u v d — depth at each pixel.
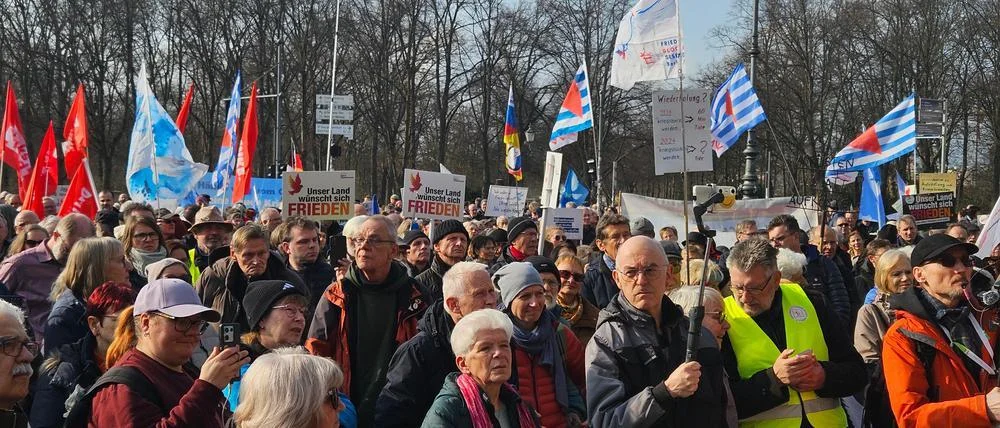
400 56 43.88
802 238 7.97
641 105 46.59
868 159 15.45
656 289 4.16
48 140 12.53
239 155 14.05
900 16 39.53
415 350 4.48
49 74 40.09
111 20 41.19
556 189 8.27
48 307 6.68
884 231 12.12
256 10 41.50
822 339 4.59
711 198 4.20
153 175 13.11
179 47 42.84
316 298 7.18
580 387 4.88
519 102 46.25
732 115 16.72
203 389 3.61
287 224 7.48
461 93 46.66
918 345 4.33
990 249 8.18
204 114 45.31
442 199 10.68
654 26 7.48
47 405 4.44
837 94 40.94
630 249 4.21
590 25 45.62
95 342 4.58
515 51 44.94
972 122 43.19
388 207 21.27
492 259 8.15
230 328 3.83
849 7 40.06
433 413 3.90
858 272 9.77
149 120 13.11
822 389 4.41
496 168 49.91
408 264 7.96
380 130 44.62
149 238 7.33
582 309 6.00
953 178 19.56
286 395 3.05
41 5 40.31
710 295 4.53
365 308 5.12
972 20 39.16
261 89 42.50
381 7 41.88
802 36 40.69
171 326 3.87
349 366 5.04
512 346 4.56
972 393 4.25
